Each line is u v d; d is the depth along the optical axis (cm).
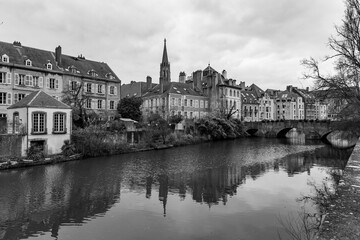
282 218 1291
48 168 2402
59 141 2842
